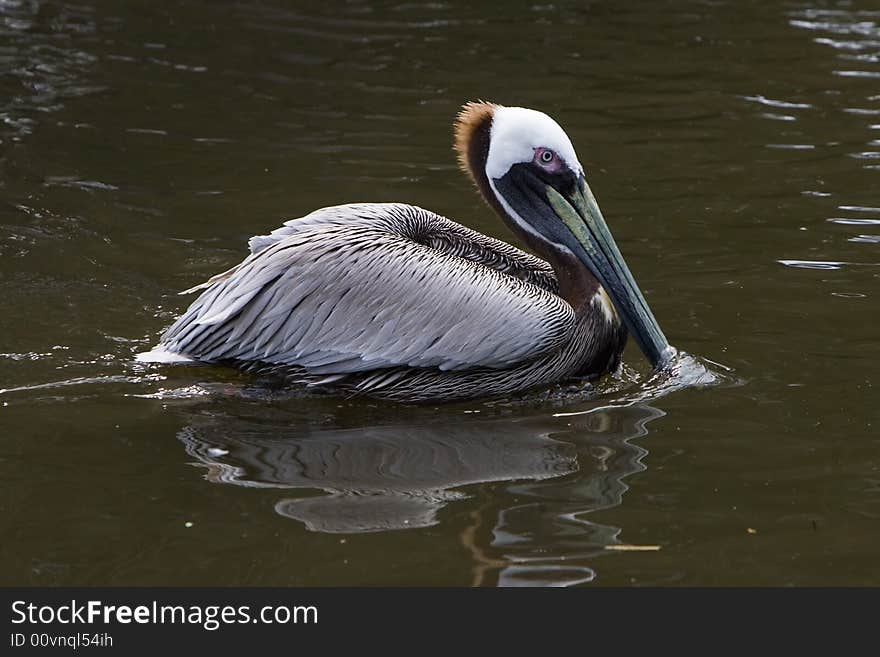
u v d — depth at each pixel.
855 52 22.50
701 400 11.17
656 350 11.88
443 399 11.53
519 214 12.32
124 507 9.20
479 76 21.17
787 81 20.95
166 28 23.41
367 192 16.19
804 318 12.74
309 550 8.62
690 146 18.00
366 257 11.27
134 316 12.80
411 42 23.06
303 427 10.80
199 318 11.48
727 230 15.08
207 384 11.47
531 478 9.73
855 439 10.27
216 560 8.50
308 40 23.03
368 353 11.21
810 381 11.41
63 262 13.98
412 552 8.60
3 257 13.98
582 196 12.16
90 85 20.16
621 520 9.02
